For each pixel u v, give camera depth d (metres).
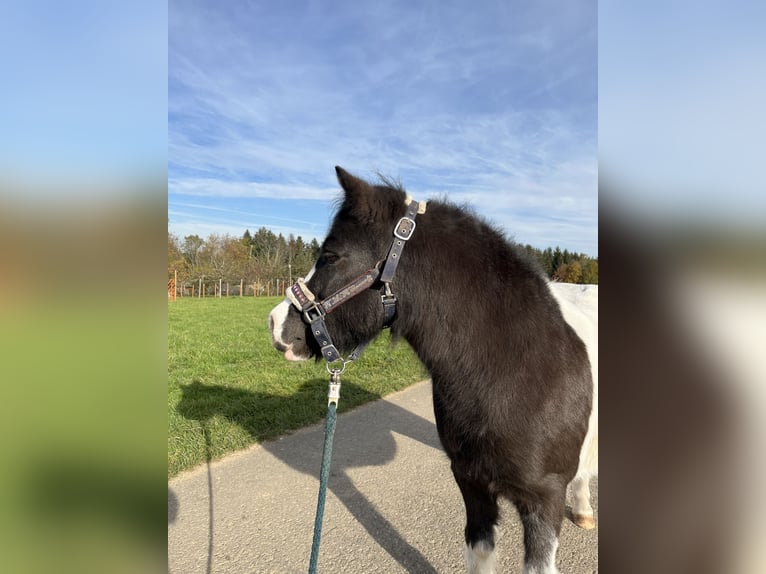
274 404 6.14
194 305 24.95
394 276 2.08
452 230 2.18
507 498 2.17
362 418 5.79
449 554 3.14
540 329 2.11
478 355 2.04
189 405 6.05
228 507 3.73
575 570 2.93
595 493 3.90
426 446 4.93
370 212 2.08
